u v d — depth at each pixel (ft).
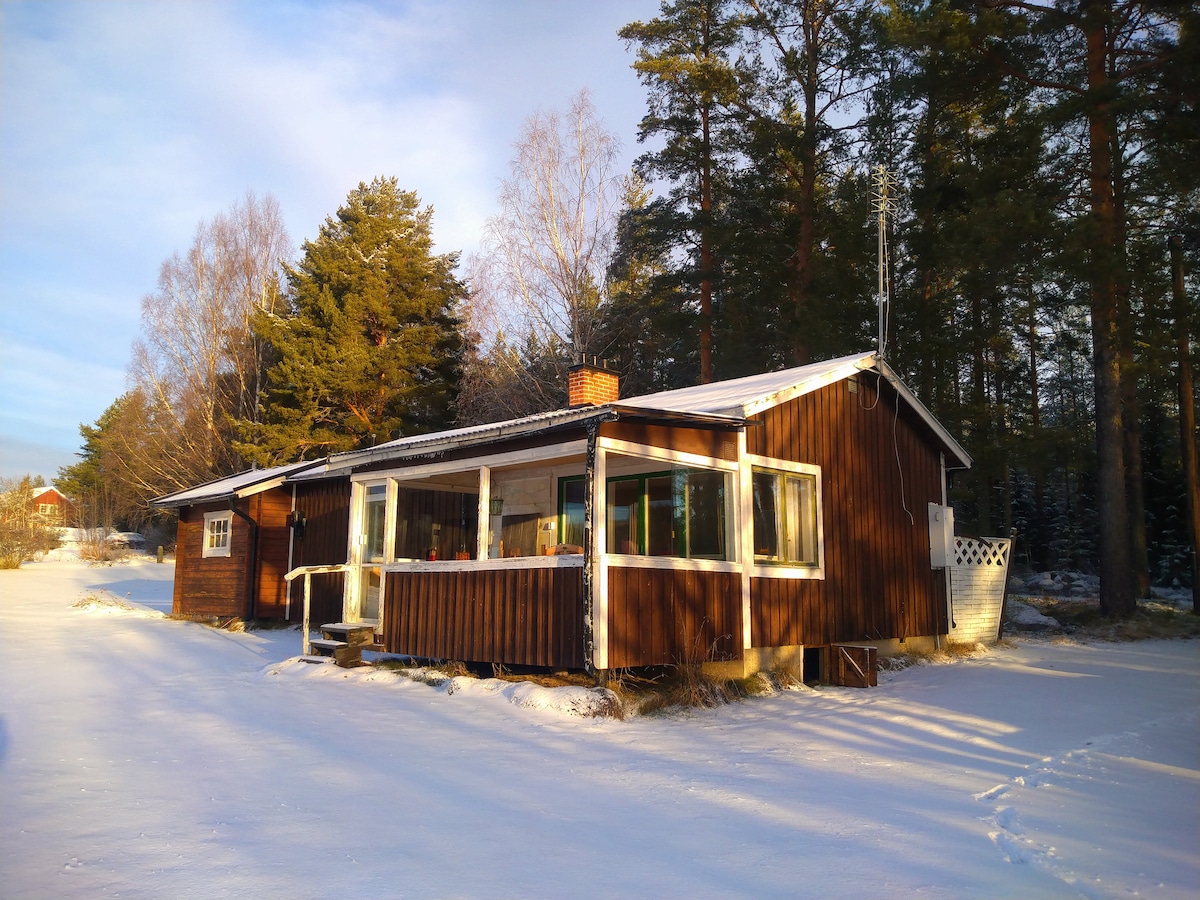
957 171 73.10
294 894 13.48
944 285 80.89
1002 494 118.83
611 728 28.04
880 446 47.70
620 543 39.32
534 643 33.06
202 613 66.54
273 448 103.81
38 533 157.99
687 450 35.22
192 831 16.48
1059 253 60.75
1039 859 16.07
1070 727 29.78
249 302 131.03
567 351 99.45
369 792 19.66
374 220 115.65
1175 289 64.90
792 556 40.55
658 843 16.71
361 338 110.11
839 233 79.41
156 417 137.08
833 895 14.15
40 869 14.28
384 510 44.11
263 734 25.77
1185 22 55.83
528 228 98.02
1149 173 63.26
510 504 44.60
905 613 47.55
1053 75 67.26
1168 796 21.21
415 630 38.52
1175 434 108.99
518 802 19.30
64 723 26.71
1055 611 69.00
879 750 25.98
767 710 32.96
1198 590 67.97
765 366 86.17
